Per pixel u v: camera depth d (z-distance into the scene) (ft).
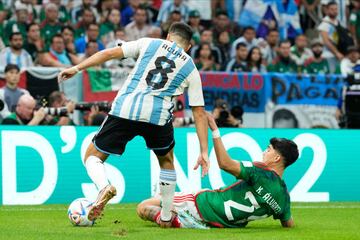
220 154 70.33
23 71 114.52
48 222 80.28
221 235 67.51
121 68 123.65
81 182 106.63
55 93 114.93
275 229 73.97
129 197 108.06
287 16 168.45
